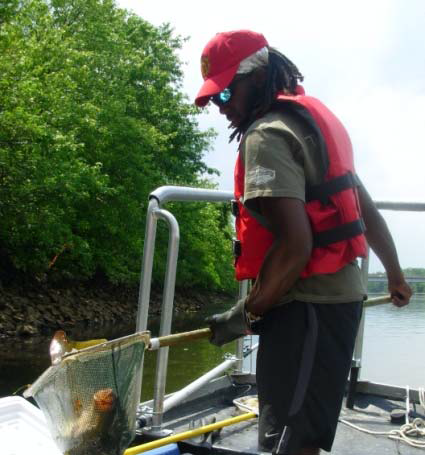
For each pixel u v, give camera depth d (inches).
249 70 66.4
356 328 65.1
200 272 1334.9
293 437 60.5
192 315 1084.5
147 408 98.3
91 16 869.2
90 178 709.3
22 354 558.9
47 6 762.2
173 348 561.0
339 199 62.8
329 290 62.9
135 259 997.2
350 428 104.9
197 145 1106.1
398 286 79.5
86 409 64.4
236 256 69.5
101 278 1015.0
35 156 633.0
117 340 64.5
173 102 1060.5
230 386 122.3
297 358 61.8
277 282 58.3
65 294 884.0
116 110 827.4
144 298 91.6
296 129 62.0
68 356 62.9
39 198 698.8
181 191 97.8
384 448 96.3
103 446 65.5
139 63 973.2
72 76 755.4
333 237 62.6
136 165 900.0
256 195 59.4
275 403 62.1
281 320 63.5
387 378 165.6
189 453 90.3
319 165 62.5
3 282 799.7
